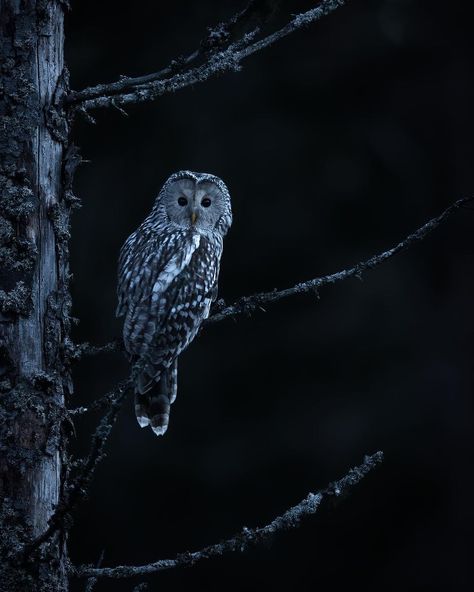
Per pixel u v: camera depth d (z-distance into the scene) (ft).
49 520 17.13
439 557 57.21
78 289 53.98
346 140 58.59
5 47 19.33
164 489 55.88
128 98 19.79
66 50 52.06
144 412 25.02
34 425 18.70
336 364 58.13
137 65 52.65
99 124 54.39
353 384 58.08
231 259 56.85
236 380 57.52
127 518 55.42
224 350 57.72
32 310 18.94
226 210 28.48
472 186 60.49
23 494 18.51
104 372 54.44
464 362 58.49
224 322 57.72
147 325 25.18
